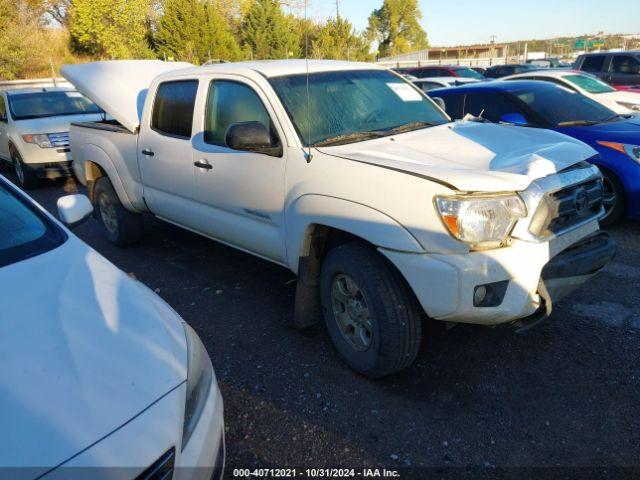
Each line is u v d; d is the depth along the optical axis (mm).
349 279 3195
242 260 5449
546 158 3109
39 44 28984
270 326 4043
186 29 28469
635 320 3838
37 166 9258
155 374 1943
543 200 2879
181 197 4730
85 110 10422
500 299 2783
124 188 5469
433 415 2963
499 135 3723
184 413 1913
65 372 1841
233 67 4156
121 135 5391
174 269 5312
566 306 4090
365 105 4027
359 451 2729
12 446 1581
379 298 2986
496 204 2738
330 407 3070
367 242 3139
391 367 3086
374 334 3068
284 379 3355
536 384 3186
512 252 2781
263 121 3779
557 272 2955
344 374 3379
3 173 11484
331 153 3324
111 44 30609
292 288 4711
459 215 2689
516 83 6980
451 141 3582
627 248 5227
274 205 3658
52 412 1697
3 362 1855
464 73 21047
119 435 1692
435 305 2793
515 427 2840
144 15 31312
